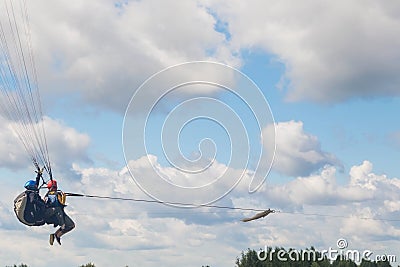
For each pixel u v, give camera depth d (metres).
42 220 26.55
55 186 26.59
